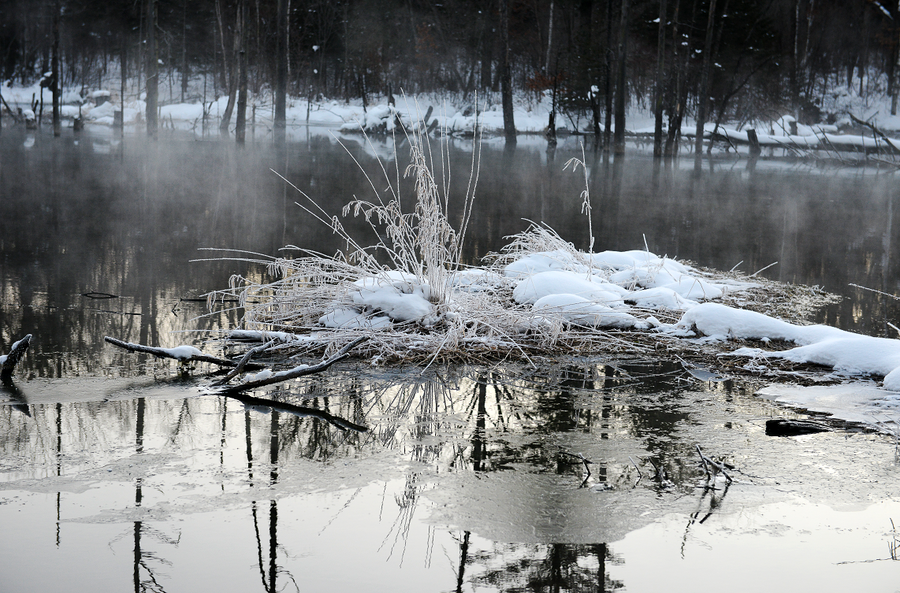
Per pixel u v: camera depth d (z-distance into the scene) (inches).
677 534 116.0
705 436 155.9
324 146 1188.5
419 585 100.5
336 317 226.7
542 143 1520.7
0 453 138.7
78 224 425.1
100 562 104.0
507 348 218.2
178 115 1793.8
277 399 173.8
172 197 565.3
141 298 265.9
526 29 2100.1
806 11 1987.0
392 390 182.4
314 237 414.6
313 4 2119.8
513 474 135.9
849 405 174.7
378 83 2123.5
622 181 808.9
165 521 116.3
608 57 1290.6
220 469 135.1
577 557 109.0
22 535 110.7
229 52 2063.2
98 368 190.2
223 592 97.7
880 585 102.8
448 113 2028.8
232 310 253.4
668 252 403.2
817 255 406.6
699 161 1127.0
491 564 106.4
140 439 147.4
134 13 1942.7
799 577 104.4
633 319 240.4
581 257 308.0
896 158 1268.5
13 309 244.8
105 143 1093.8
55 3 1168.2
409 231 241.3
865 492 131.2
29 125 1384.1
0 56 2288.4
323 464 138.6
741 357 212.2
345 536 113.3
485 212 537.6
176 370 191.3
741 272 352.8
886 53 2128.4
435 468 137.9
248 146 1139.9
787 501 127.6
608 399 178.5
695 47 1558.8
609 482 133.3
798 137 1333.7
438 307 226.5
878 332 246.8
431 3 2174.0
